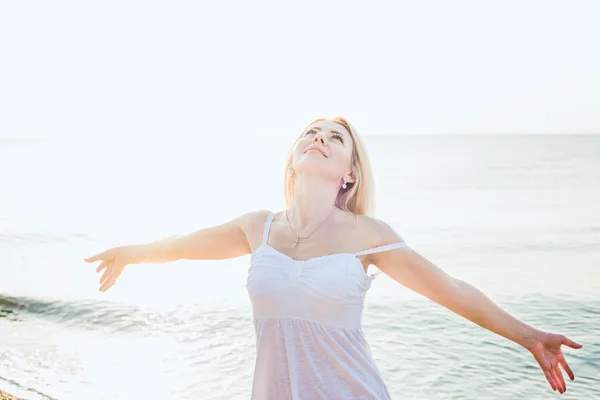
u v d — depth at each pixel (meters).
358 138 2.97
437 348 9.58
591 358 9.30
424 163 74.12
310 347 2.53
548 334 2.58
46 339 10.30
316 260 2.60
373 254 2.72
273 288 2.57
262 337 2.61
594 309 12.37
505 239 23.28
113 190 45.28
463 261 19.14
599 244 21.83
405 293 12.96
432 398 7.80
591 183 46.28
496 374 8.52
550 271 16.97
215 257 3.05
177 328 10.98
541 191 41.47
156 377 8.33
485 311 2.63
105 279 3.03
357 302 2.61
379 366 8.87
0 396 7.62
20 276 16.25
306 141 2.86
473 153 99.19
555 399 7.75
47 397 7.62
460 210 32.47
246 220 2.95
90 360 9.16
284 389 2.55
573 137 173.75
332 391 2.50
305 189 2.77
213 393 7.75
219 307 12.48
